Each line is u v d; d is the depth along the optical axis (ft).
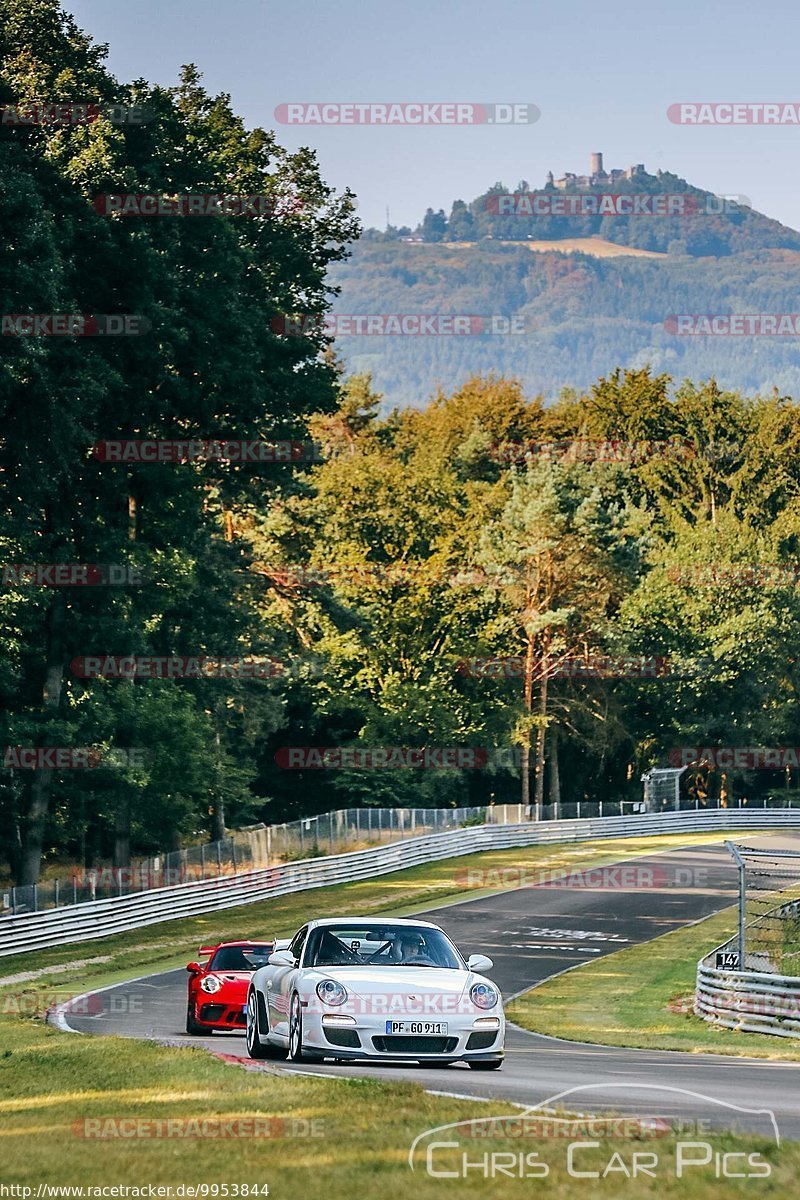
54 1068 177.68
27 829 540.52
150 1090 148.77
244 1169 102.83
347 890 640.99
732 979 324.39
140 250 456.04
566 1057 220.02
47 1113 139.03
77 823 627.46
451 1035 169.99
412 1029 169.17
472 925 537.24
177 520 577.02
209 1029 268.82
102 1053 187.62
